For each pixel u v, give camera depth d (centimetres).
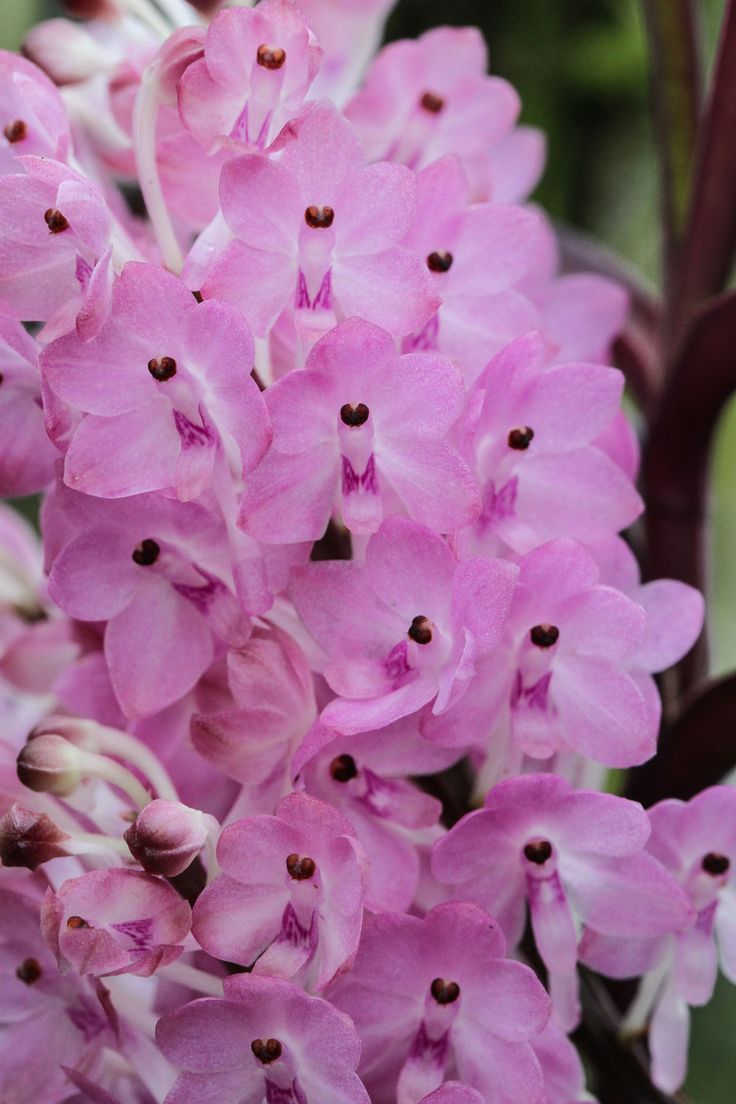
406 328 29
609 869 29
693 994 30
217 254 28
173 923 28
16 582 33
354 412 28
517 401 29
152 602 29
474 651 28
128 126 30
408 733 29
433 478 28
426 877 29
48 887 29
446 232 30
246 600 28
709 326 32
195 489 28
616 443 30
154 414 28
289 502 28
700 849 30
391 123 32
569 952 29
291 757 29
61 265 29
